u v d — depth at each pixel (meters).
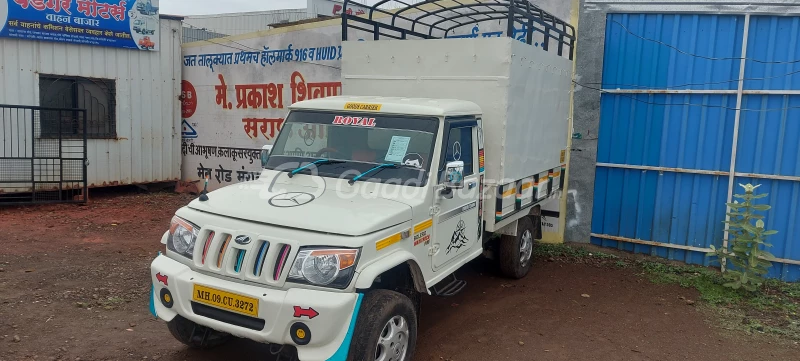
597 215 8.71
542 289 6.91
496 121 5.59
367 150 4.87
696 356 5.11
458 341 5.21
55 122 11.39
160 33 12.84
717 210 7.91
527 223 7.19
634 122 8.30
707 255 7.47
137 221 9.89
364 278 3.65
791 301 6.77
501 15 8.95
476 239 5.52
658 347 5.29
